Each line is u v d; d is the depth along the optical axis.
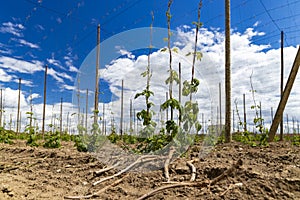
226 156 4.34
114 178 3.74
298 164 3.42
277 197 2.49
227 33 6.88
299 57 6.02
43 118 12.91
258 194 2.55
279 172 3.05
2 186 3.49
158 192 2.95
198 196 2.72
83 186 3.59
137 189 3.23
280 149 5.16
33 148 7.73
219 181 3.06
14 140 12.36
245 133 6.99
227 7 6.92
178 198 2.72
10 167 5.18
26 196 3.23
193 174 3.39
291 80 6.28
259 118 6.09
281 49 8.39
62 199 3.11
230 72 6.81
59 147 8.27
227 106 6.77
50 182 3.83
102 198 3.05
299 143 6.47
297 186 2.63
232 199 2.53
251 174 2.99
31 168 4.93
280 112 6.54
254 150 5.14
